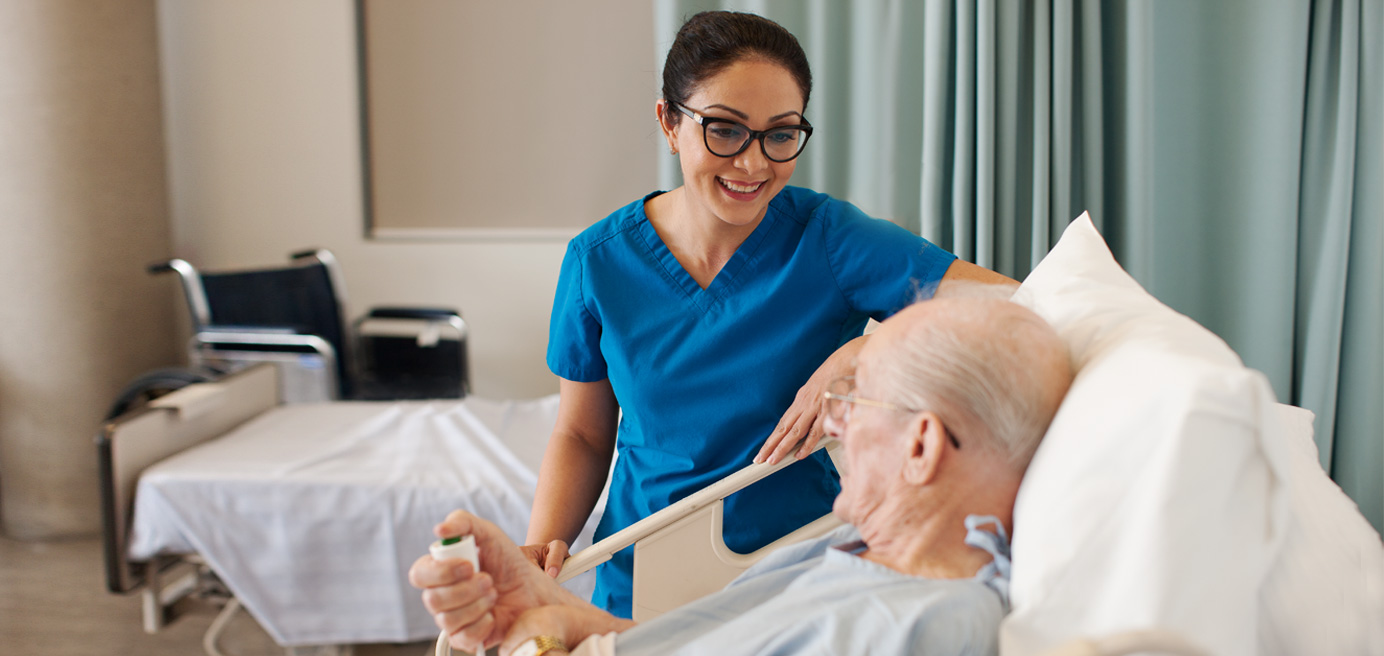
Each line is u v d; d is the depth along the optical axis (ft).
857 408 2.57
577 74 11.39
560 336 3.90
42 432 10.00
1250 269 6.00
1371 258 5.83
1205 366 2.13
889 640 2.21
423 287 11.93
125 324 10.52
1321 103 5.85
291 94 11.64
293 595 6.09
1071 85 5.97
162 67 11.62
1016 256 6.27
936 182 6.05
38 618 7.97
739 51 3.08
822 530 3.59
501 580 2.80
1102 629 2.10
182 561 6.37
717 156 3.16
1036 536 2.23
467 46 11.41
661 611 3.57
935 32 5.89
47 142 9.76
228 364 9.69
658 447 3.75
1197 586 2.04
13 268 9.78
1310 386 6.00
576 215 11.73
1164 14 5.90
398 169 11.75
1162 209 6.13
